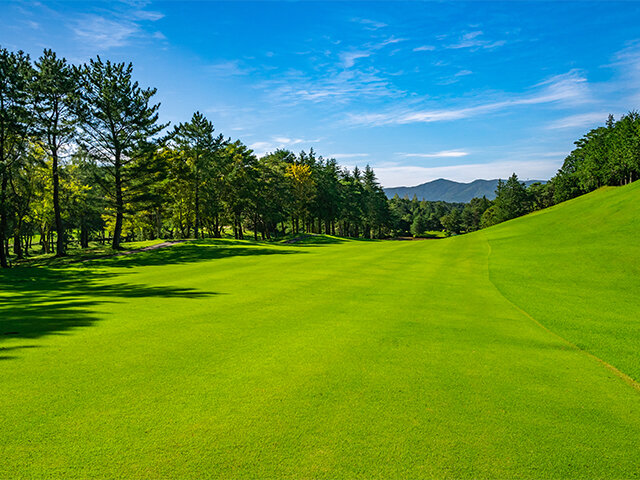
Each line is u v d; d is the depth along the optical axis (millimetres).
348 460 3578
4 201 27984
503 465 3566
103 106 33875
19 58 29047
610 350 7160
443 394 5055
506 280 15469
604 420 4500
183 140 47281
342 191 87625
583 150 82312
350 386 5223
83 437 3850
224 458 3557
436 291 13164
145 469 3375
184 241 39000
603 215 29594
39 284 16219
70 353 6375
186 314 9406
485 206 151625
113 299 11594
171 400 4695
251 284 14453
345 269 19188
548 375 5875
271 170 65625
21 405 4500
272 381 5324
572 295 12508
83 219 51000
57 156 32375
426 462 3578
